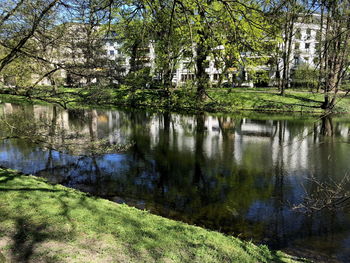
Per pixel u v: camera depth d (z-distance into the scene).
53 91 7.57
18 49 6.25
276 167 11.64
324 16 6.82
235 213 7.84
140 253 4.88
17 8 5.96
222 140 15.88
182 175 10.82
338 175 10.67
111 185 9.74
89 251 4.80
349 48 7.64
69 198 7.27
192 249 5.20
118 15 6.48
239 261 4.96
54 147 10.00
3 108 22.61
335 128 18.17
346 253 5.93
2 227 5.34
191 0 4.99
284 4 4.94
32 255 4.56
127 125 19.58
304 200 8.43
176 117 20.08
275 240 6.45
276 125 19.62
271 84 38.38
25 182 8.20
